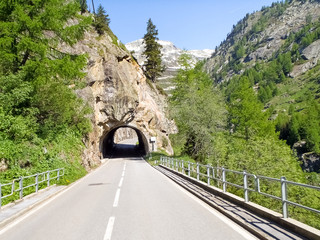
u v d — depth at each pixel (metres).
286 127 110.94
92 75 38.72
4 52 14.31
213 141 29.64
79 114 27.61
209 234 5.68
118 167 30.88
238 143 27.73
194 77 40.75
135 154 62.78
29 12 15.84
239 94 37.75
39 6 15.84
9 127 14.73
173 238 5.45
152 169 27.70
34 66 15.11
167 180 17.52
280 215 6.18
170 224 6.57
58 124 22.70
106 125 43.72
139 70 56.28
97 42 43.50
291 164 21.61
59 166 18.02
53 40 17.69
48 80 16.98
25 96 15.54
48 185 13.95
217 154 23.81
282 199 6.05
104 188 14.01
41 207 9.45
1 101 14.98
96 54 40.69
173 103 39.16
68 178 17.72
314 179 28.41
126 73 47.66
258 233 5.41
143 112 51.25
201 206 8.85
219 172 22.33
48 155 17.94
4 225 7.16
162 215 7.57
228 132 34.94
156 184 15.33
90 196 11.50
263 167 20.75
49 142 20.19
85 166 25.12
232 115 37.91
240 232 5.79
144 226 6.42
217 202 8.96
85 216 7.69
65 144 22.55
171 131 64.75
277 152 21.47
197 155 33.50
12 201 9.62
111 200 10.28
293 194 19.00
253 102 36.53
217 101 32.50
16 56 15.26
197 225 6.44
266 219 6.50
